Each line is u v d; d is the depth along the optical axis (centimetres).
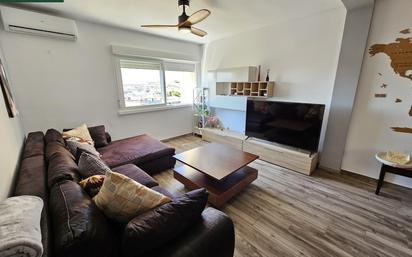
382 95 233
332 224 177
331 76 271
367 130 250
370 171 255
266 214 192
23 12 229
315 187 240
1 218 69
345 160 273
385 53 224
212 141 420
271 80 340
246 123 354
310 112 266
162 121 431
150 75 395
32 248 62
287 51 312
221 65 427
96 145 278
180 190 239
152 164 269
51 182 120
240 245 155
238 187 218
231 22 310
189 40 426
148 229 85
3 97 156
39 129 274
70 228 78
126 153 257
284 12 266
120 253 88
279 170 288
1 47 227
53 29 253
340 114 262
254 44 355
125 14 263
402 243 155
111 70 332
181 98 472
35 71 260
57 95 282
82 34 291
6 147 130
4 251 57
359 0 208
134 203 101
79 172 144
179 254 88
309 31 283
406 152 226
